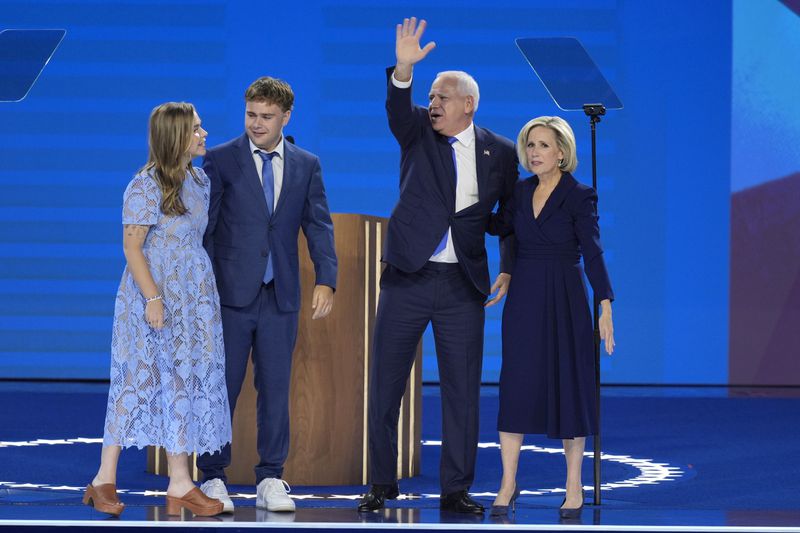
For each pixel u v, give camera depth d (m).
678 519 10.84
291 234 11.80
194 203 11.12
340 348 14.37
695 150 28.11
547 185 11.48
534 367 11.35
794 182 28.14
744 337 28.38
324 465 14.30
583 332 11.34
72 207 27.69
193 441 10.92
